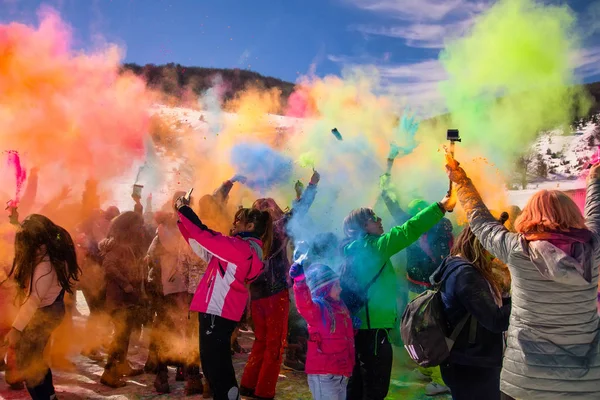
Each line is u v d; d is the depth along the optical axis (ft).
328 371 12.38
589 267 8.64
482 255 11.07
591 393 8.52
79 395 16.62
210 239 13.19
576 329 8.67
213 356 13.28
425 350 11.12
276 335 16.43
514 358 9.02
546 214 9.00
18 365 13.85
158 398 16.49
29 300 13.71
